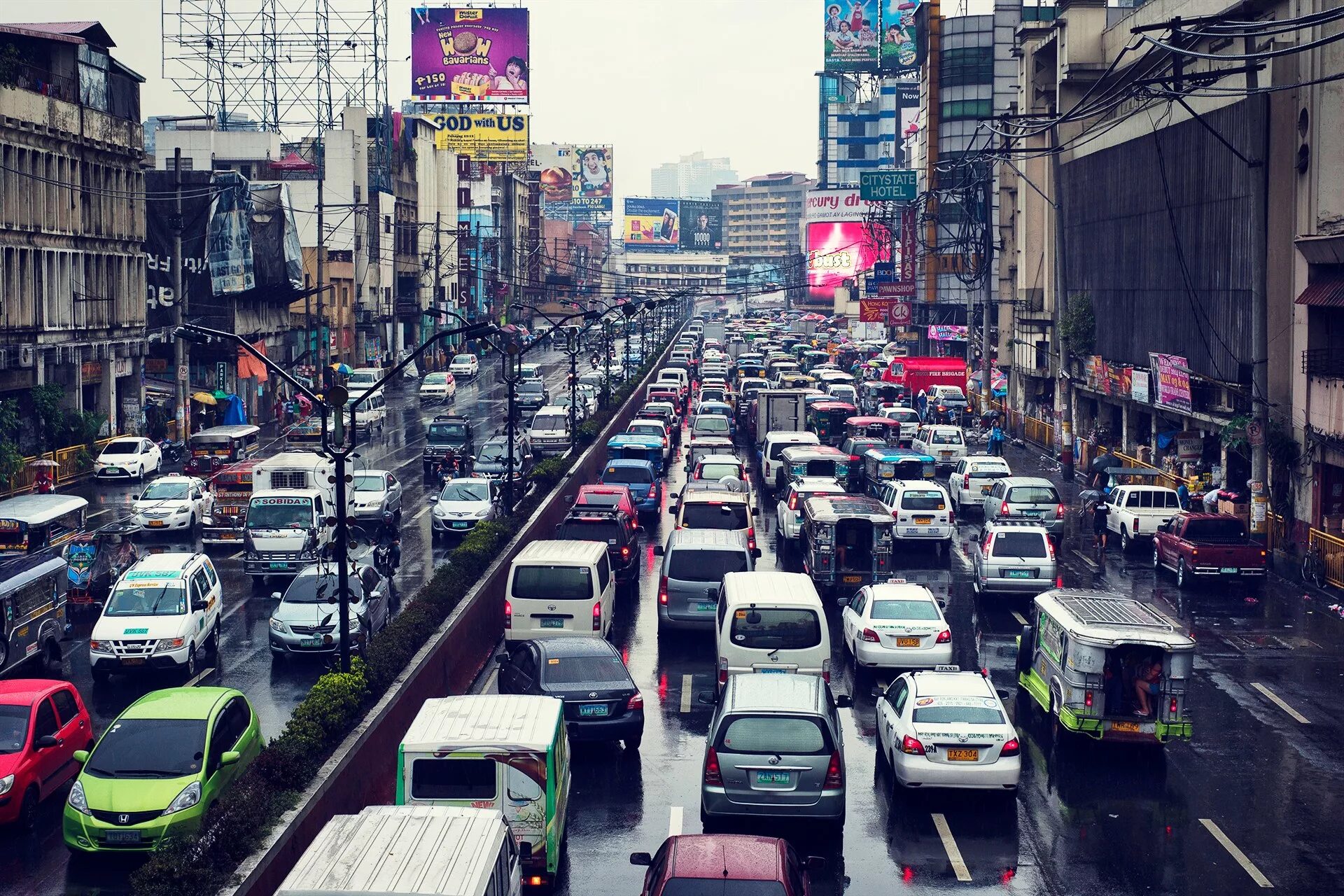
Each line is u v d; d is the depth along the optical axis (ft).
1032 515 130.31
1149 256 184.75
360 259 373.81
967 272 345.10
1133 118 191.93
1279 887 53.16
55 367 201.77
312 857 38.09
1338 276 129.08
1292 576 121.08
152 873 44.60
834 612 104.78
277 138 363.15
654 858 46.93
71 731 65.98
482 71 605.31
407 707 69.72
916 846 57.21
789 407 201.26
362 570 97.55
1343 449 122.01
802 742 56.13
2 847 58.54
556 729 52.06
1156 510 130.21
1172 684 66.13
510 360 130.52
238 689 82.84
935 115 422.82
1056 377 221.05
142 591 87.56
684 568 92.32
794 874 41.91
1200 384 159.63
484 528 107.24
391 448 213.05
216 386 260.42
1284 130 139.74
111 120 217.77
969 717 61.41
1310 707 79.92
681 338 514.68
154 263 254.88
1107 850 56.95
